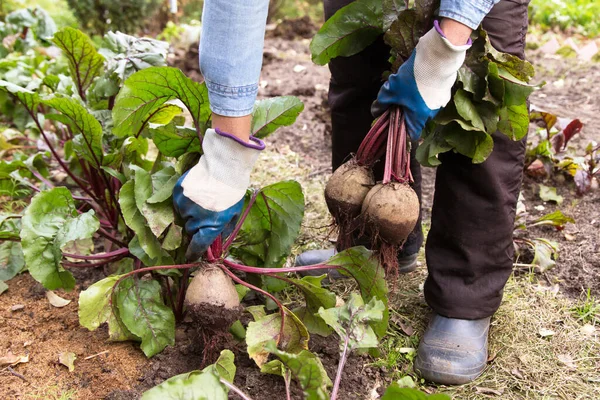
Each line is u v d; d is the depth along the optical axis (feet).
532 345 6.53
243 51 4.53
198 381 4.71
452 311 6.14
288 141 11.88
